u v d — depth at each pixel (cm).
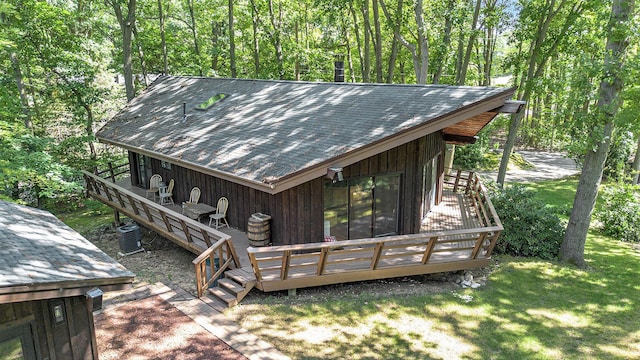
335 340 797
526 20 1811
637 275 1191
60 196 2020
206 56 2627
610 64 1081
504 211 1341
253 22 2388
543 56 1822
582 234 1232
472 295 1006
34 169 1298
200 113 1398
